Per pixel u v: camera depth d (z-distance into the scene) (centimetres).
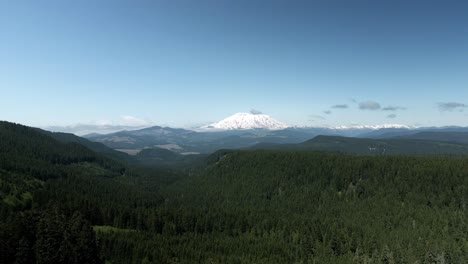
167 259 15762
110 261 15225
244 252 17662
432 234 18112
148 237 18625
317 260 16225
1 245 12569
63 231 14162
